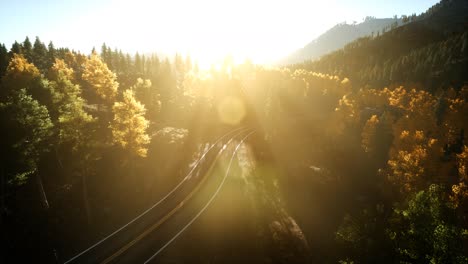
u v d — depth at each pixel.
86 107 51.25
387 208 43.16
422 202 20.38
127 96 33.00
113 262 21.38
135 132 32.94
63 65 74.62
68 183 31.09
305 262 24.50
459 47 130.25
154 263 21.27
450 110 67.88
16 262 21.30
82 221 27.17
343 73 170.25
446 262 16.19
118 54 137.62
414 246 19.36
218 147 50.31
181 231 25.11
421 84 118.38
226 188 33.38
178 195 31.88
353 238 32.19
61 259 22.06
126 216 28.17
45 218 25.97
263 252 23.86
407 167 39.94
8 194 23.89
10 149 22.61
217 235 25.17
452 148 57.72
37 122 24.88
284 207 34.59
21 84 44.34
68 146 32.56
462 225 20.67
